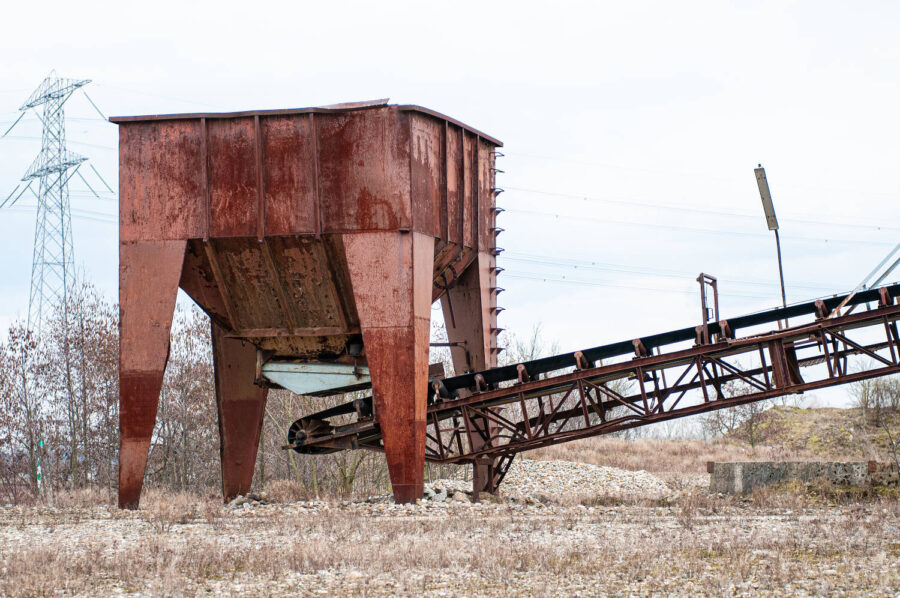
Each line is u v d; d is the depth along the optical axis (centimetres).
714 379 2667
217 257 2750
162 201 2703
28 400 4638
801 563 1432
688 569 1383
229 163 2683
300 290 2792
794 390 2592
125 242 2706
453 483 3322
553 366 2852
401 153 2638
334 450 3045
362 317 2612
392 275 2611
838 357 2584
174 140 2709
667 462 5981
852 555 1514
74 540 1894
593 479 4062
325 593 1240
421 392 2620
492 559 1468
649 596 1192
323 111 2650
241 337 2928
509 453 2908
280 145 2670
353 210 2639
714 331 2686
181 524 2247
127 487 2691
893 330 2531
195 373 5009
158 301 2681
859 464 2939
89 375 4841
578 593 1216
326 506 2728
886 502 2500
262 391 3203
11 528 2172
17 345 4650
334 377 2947
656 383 2830
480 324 3139
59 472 4966
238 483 3159
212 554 1567
